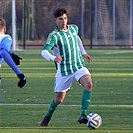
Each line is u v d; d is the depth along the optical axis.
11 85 38.66
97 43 93.69
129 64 59.06
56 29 21.89
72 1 97.25
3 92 34.44
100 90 35.59
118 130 21.39
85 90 21.45
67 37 21.69
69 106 28.30
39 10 96.81
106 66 56.34
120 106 28.44
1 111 26.72
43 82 40.69
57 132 20.86
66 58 21.69
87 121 21.55
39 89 36.19
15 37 85.75
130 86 38.03
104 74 47.34
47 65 57.66
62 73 21.73
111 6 93.31
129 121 23.78
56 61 20.66
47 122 22.50
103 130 21.34
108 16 93.44
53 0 97.12
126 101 30.31
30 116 25.19
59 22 21.70
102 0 93.44
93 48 91.88
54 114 25.66
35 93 34.03
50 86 38.03
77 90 35.62
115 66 56.34
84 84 21.47
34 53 78.81
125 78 43.84
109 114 25.78
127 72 49.34
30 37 96.00
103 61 63.59
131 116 25.22
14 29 84.31
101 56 72.62
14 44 84.88
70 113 25.98
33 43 95.81
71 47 21.73
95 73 48.41
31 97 32.03
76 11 97.38
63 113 25.98
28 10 95.12
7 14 91.94
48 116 22.48
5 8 92.06
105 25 93.38
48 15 96.88
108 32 93.38
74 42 21.84
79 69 21.73
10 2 92.25
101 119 22.39
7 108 27.72
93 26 96.69
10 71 50.66
